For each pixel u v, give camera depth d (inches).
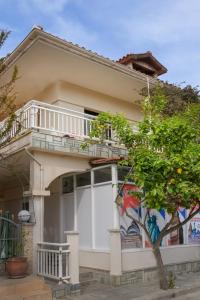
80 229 491.8
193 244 551.5
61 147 450.0
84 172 496.1
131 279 426.9
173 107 528.1
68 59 507.2
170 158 330.6
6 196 698.8
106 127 400.5
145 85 597.9
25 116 444.5
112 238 425.1
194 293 395.5
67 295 363.6
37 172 431.8
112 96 644.1
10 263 362.0
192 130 352.5
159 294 367.9
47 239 556.7
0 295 322.0
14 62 502.9
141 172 337.1
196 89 575.8
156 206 331.9
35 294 333.7
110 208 446.9
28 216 407.2
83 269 457.7
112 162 448.8
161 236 386.6
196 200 347.6
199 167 323.0
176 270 501.0
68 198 524.4
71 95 584.4
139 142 367.6
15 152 449.7
